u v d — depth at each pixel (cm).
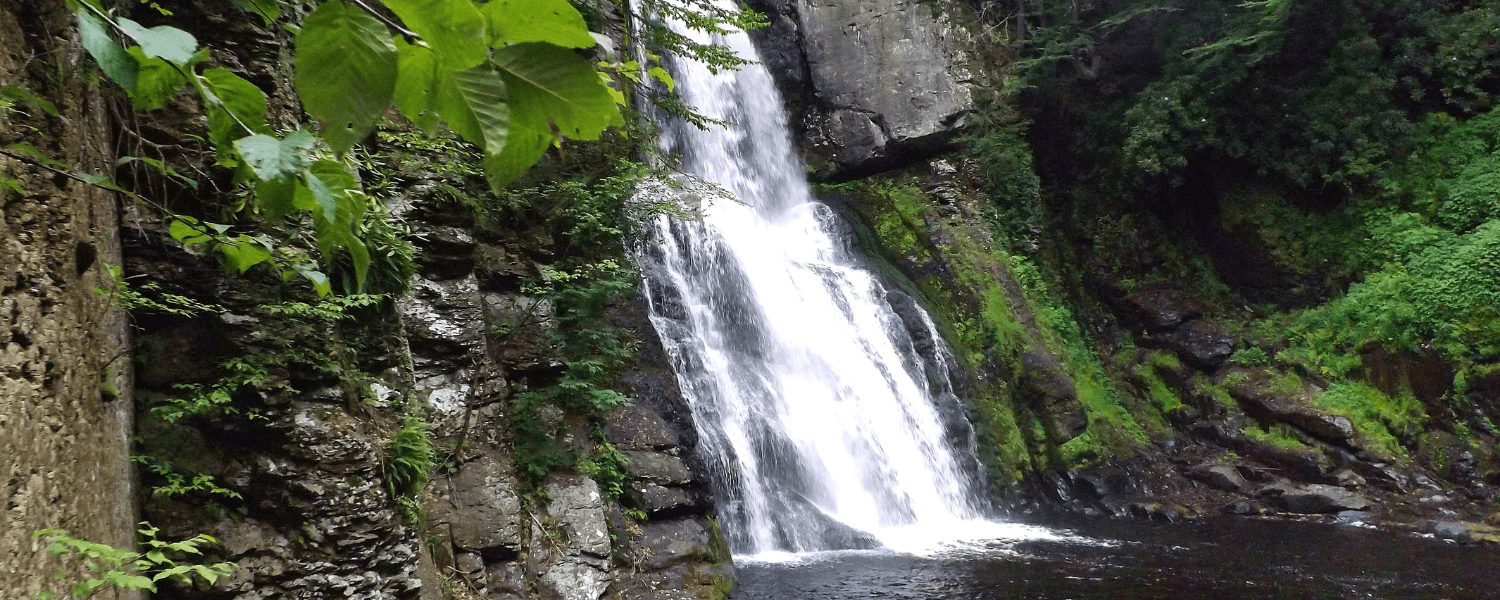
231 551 534
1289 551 1270
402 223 771
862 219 2148
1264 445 1711
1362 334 1791
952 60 2256
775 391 1430
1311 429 1697
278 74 561
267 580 540
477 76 66
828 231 2059
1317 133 1933
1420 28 1941
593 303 1085
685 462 1092
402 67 67
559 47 67
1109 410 1856
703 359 1317
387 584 598
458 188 884
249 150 85
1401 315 1741
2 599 317
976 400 1770
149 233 525
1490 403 1620
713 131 1973
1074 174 2195
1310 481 1636
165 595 504
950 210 2131
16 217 353
